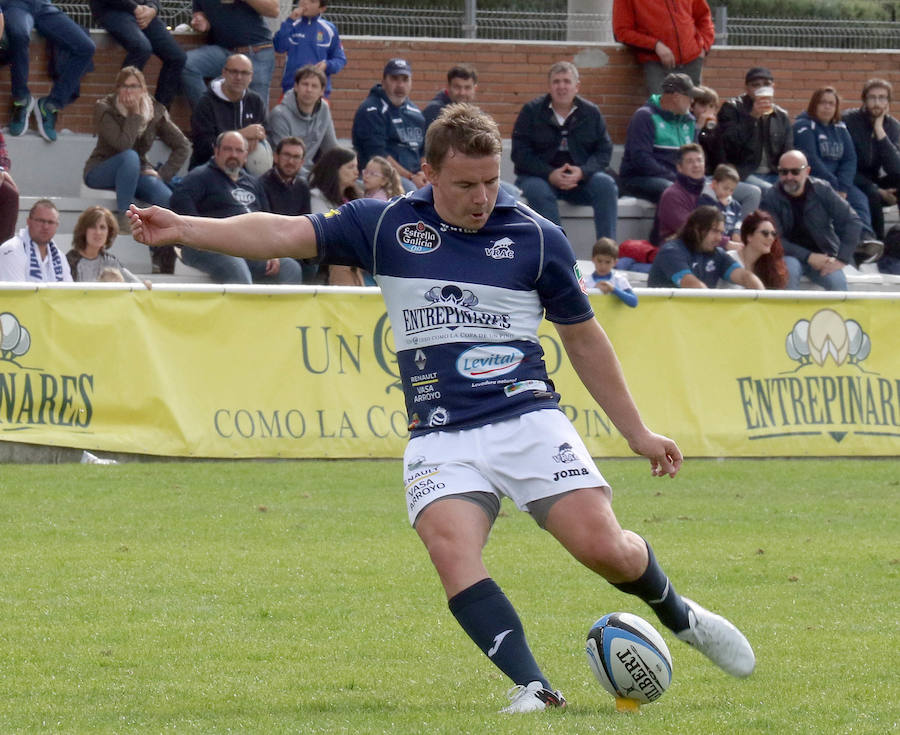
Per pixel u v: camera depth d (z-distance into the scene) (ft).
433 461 50.01
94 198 173.37
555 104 181.78
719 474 127.34
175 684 55.88
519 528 98.53
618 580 50.11
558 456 49.42
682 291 139.85
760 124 191.93
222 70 181.16
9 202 147.95
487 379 50.21
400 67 175.52
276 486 112.37
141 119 164.76
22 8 174.29
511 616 48.80
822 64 229.25
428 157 49.67
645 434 52.70
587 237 189.47
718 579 80.23
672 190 176.04
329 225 51.01
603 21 224.33
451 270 50.29
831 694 54.39
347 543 89.71
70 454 121.60
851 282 186.91
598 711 49.65
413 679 57.21
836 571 82.94
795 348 142.61
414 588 76.79
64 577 77.71
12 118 178.50
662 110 188.34
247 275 154.71
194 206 150.30
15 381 120.37
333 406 129.49
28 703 52.26
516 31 227.20
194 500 104.32
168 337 125.80
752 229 162.20
